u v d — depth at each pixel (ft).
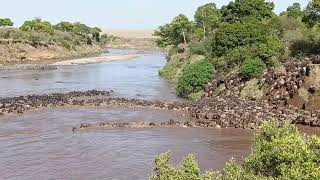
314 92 182.19
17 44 471.21
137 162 124.26
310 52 221.66
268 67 211.00
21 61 452.76
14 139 147.64
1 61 426.51
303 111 175.11
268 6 306.76
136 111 193.98
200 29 386.11
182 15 412.77
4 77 314.14
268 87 199.72
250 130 159.84
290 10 340.18
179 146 140.15
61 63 422.82
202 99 211.20
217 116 176.35
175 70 312.91
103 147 139.03
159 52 618.44
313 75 187.01
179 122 169.58
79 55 540.11
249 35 237.66
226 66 233.55
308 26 253.85
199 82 227.40
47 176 113.19
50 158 127.85
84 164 122.72
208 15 418.10
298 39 234.38
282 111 176.96
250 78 210.59
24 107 197.36
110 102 209.05
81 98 225.15
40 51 488.44
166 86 271.28
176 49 384.27
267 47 219.61
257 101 196.13
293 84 189.67
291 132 66.03
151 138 149.79
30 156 129.59
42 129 161.27
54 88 262.88
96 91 242.78
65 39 563.07
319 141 57.93
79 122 172.35
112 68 383.45
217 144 142.31
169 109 197.88
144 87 267.39
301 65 195.52
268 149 60.08
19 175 113.80
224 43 244.22
